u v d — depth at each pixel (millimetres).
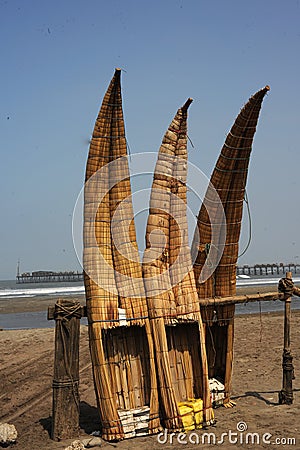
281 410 9227
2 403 10656
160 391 8102
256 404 9664
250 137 8812
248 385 11234
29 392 11438
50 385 11992
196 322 8414
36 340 18906
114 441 7773
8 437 7875
